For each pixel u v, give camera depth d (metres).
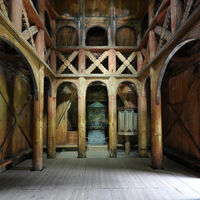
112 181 4.11
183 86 5.72
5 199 3.21
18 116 5.93
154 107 5.17
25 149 6.59
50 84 6.66
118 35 7.52
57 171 4.91
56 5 7.11
